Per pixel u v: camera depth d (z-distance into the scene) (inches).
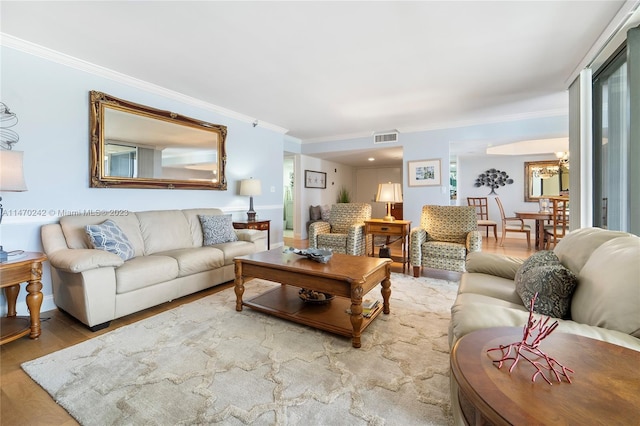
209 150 163.3
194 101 153.2
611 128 105.5
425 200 208.7
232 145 180.1
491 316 43.7
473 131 193.5
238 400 56.3
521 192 279.7
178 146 147.8
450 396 53.4
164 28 89.0
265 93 144.2
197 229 141.4
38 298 82.0
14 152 81.3
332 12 81.4
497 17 84.0
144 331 85.0
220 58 108.1
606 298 42.6
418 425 50.0
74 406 54.9
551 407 23.0
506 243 241.0
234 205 182.4
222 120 172.7
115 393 58.4
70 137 109.7
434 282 133.6
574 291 53.4
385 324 89.6
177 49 101.7
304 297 98.3
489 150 252.8
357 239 161.0
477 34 92.7
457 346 33.0
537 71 119.5
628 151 88.0
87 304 83.7
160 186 138.9
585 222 113.7
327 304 96.7
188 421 51.1
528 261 70.6
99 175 116.2
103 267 87.5
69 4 77.5
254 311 99.4
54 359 70.6
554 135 178.2
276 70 118.0
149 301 98.8
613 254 47.9
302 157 270.5
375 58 108.0
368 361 69.6
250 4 77.8
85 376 63.9
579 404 23.3
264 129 203.9
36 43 97.7
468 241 135.6
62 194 107.9
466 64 113.0
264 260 96.6
